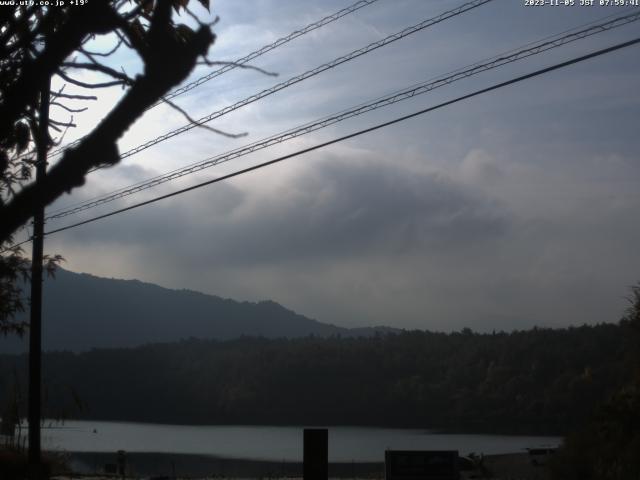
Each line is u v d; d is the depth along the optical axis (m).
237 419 146.38
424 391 136.12
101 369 162.38
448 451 15.23
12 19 3.80
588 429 22.47
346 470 54.59
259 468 62.06
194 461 72.19
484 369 134.75
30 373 19.28
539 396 118.56
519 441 90.00
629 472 18.86
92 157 2.68
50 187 2.66
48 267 16.45
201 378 159.38
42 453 26.83
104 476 28.11
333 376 148.62
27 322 19.91
